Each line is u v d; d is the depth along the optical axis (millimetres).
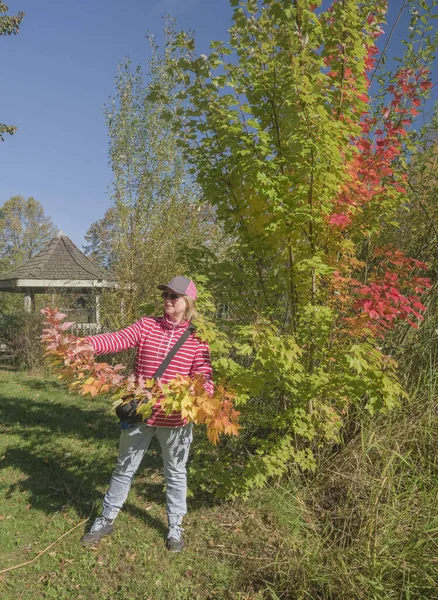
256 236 3779
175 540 3355
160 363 3072
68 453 5141
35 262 13547
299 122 3096
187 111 3582
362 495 3410
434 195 4754
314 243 3730
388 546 2896
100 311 10312
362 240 4359
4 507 3826
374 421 4020
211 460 4512
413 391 4227
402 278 4504
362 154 3811
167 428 3164
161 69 9055
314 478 3945
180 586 2994
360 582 2789
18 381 9414
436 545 2859
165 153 9352
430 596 2672
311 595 2809
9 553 3240
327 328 3459
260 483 3648
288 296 4043
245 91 3533
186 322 3168
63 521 3654
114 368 2578
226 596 2934
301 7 3141
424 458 3619
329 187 3340
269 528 3572
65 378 2592
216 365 3473
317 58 3182
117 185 9422
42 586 2941
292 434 4168
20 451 5133
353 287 4164
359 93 3432
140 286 9219
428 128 4789
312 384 3547
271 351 3172
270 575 3084
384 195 3682
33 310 12148
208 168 3762
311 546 3111
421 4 4039
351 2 3213
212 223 8984
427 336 4438
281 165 3553
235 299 4051
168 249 9195
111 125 9477
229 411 2543
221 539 3502
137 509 3906
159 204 9398
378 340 4508
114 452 5223
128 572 3104
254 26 3322
